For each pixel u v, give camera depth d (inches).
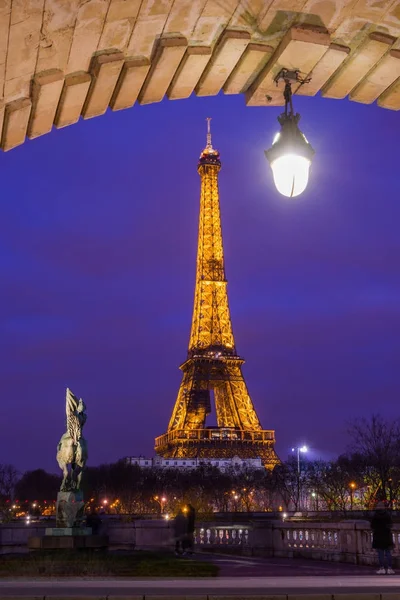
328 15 510.0
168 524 1641.2
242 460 7091.5
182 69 563.5
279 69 561.3
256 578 862.5
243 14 508.1
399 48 550.3
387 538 1026.7
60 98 557.6
